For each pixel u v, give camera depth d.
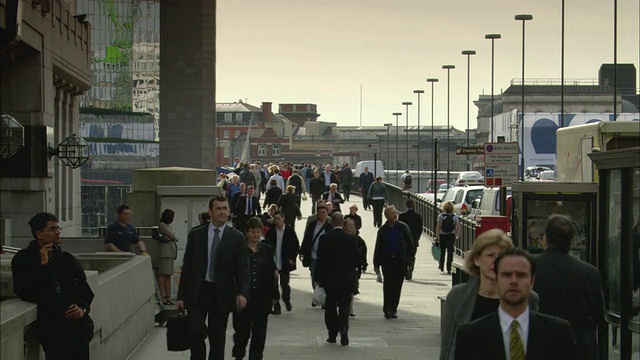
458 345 11.54
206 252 21.45
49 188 43.12
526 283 11.30
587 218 25.48
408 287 48.72
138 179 46.66
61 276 17.58
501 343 11.34
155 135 97.12
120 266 27.19
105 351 22.48
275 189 73.25
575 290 16.58
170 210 36.53
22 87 42.03
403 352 27.55
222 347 21.53
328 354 27.16
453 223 55.44
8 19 36.44
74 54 49.47
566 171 34.09
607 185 19.73
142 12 96.94
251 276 23.69
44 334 17.53
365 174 105.50
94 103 97.06
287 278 37.78
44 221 17.55
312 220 37.72
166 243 36.34
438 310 38.88
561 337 11.31
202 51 90.88
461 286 13.71
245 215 61.44
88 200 71.38
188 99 91.12
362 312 38.28
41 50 42.09
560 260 16.75
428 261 62.84
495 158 56.44
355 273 28.97
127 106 97.12
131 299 26.61
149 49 97.19
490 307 13.44
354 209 50.97
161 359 25.36
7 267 21.98
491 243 13.43
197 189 37.72
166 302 36.03
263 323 24.00
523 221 25.47
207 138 90.81
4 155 39.03
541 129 155.25
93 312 21.31
